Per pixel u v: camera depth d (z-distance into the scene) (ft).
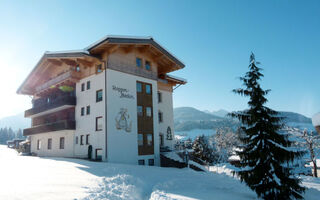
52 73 97.35
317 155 62.64
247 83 32.94
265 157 29.91
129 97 72.49
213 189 36.78
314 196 34.01
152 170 52.60
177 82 101.30
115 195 27.45
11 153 121.08
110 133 65.00
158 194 30.50
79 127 75.97
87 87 75.36
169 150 86.17
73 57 71.82
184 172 55.47
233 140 135.54
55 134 89.10
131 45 72.95
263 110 31.76
